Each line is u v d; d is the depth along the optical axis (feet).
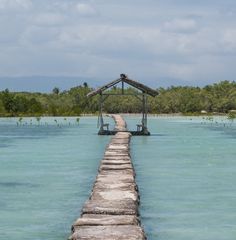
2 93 389.60
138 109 441.68
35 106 388.57
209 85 491.72
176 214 59.93
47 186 79.05
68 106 423.23
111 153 109.81
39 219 57.57
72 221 56.70
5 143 159.84
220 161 111.04
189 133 202.59
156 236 50.88
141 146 146.82
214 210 61.98
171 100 449.89
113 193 62.18
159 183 81.76
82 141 165.89
